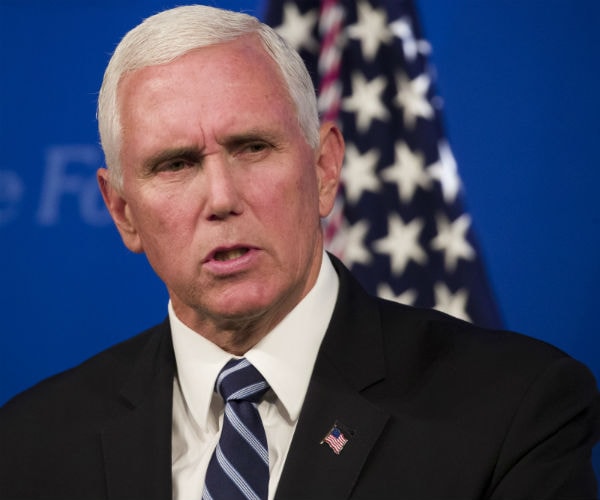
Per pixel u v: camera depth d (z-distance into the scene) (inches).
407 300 377.7
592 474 222.7
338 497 214.5
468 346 237.9
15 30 418.9
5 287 417.1
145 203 224.2
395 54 390.3
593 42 382.3
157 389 246.5
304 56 393.4
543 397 221.1
